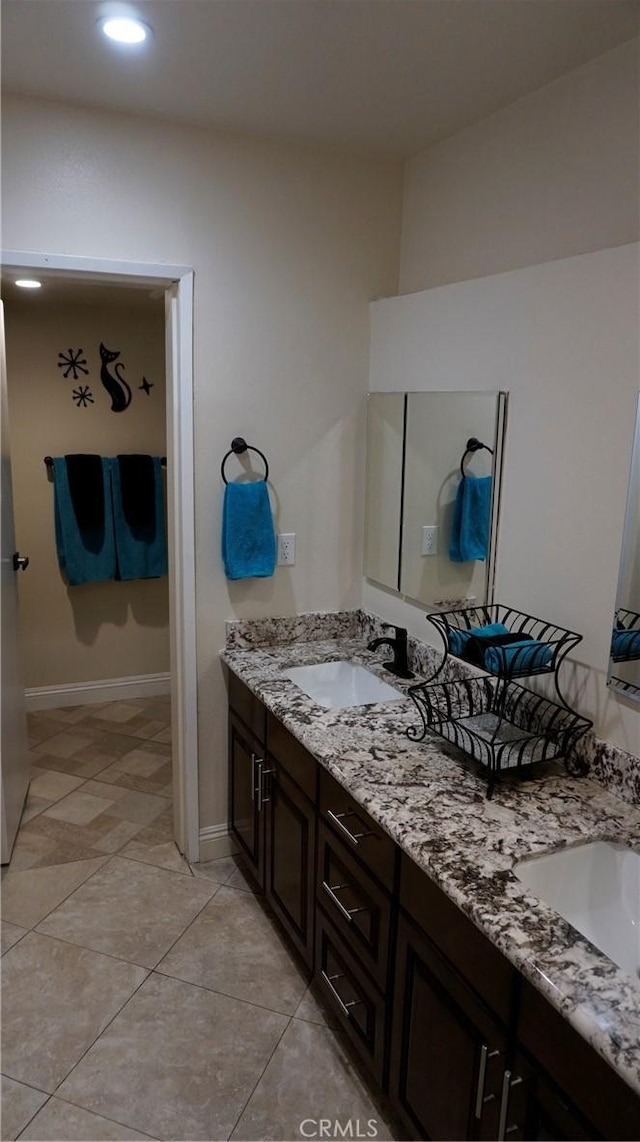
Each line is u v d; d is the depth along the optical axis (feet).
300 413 8.28
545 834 4.72
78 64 5.96
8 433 9.07
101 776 10.78
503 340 6.30
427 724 6.03
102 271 7.14
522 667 5.51
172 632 8.59
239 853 8.67
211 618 8.31
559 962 3.60
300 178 7.76
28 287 10.32
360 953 5.63
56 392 12.10
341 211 8.02
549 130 6.06
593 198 5.67
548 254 6.16
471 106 6.57
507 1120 3.98
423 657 7.62
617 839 4.75
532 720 6.05
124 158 7.03
